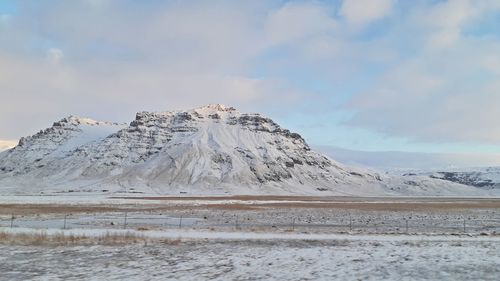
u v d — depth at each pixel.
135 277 17.31
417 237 31.05
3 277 17.33
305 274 17.75
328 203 104.12
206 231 34.03
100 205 81.00
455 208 80.50
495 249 24.30
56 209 64.88
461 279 16.64
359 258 21.30
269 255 22.20
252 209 71.56
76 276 17.50
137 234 30.36
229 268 19.02
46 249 24.03
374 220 50.75
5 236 28.06
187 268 19.03
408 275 17.42
